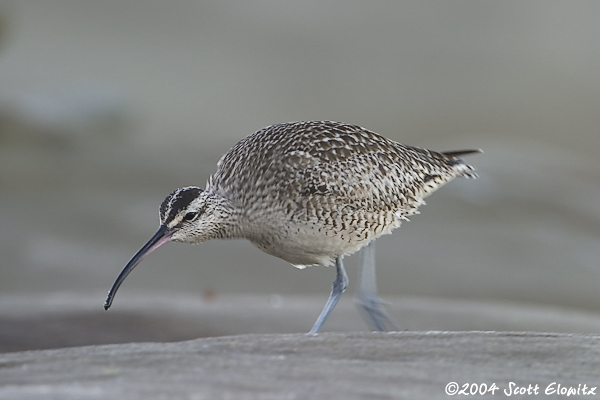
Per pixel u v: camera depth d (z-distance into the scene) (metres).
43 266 15.28
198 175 21.25
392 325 10.16
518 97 36.62
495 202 19.08
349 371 5.90
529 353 6.41
